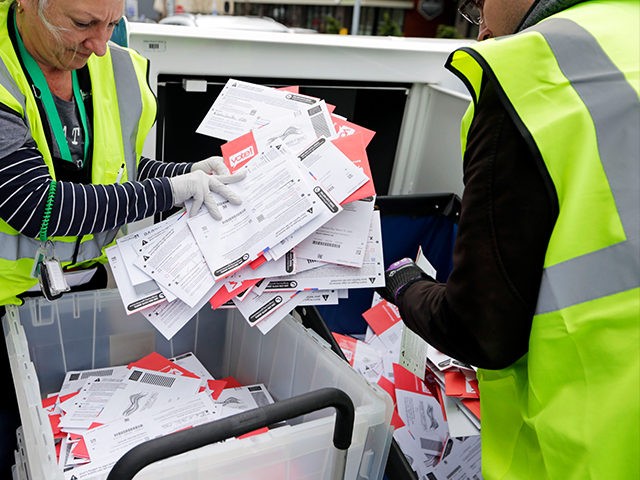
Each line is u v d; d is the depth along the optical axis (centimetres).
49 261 98
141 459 68
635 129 63
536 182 67
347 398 82
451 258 163
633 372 61
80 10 86
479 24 94
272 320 98
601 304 63
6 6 92
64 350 122
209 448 81
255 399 123
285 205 96
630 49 67
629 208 62
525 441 77
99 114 106
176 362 130
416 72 154
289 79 143
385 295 104
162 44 126
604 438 63
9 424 119
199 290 94
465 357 78
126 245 99
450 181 160
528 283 69
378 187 174
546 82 67
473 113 79
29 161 90
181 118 138
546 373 67
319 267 100
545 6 76
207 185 100
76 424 108
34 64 95
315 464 91
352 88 152
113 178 110
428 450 129
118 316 125
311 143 104
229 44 131
